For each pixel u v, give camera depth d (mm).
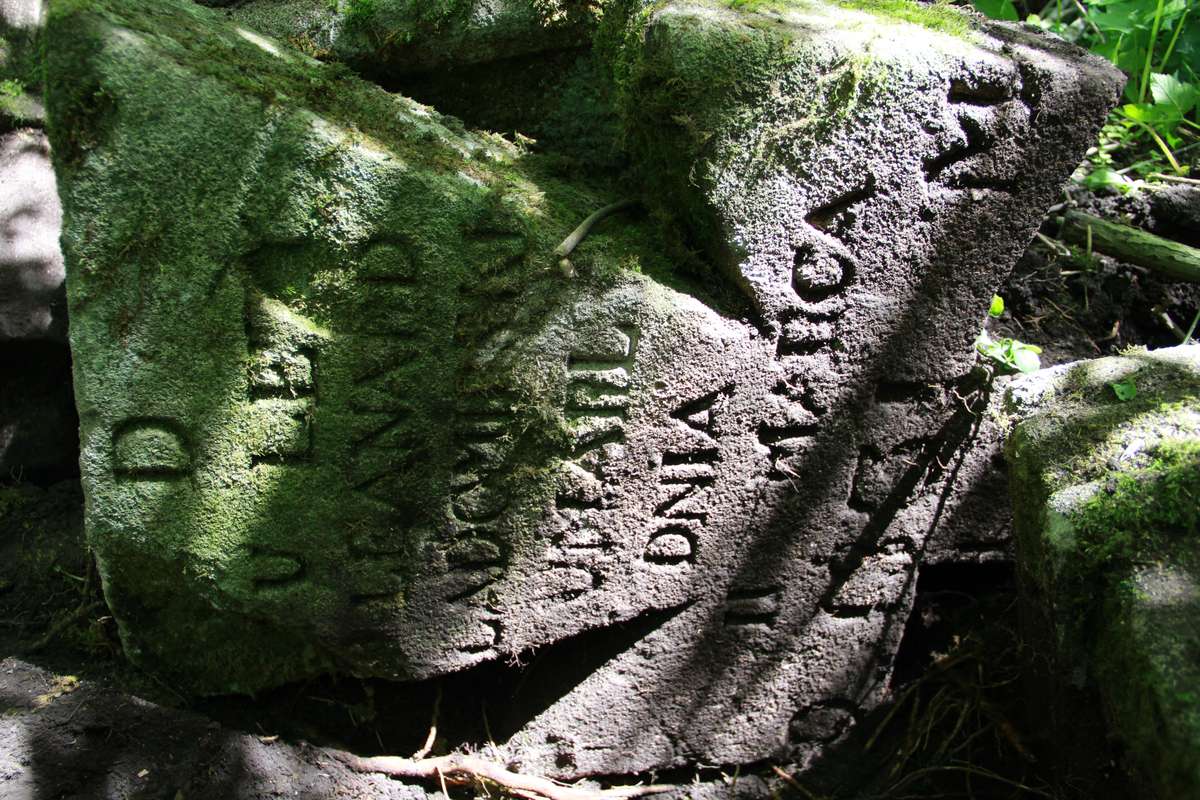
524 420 1180
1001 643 1473
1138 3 1735
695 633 1327
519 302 1162
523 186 1202
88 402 1137
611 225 1211
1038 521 1169
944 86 1196
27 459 1500
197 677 1257
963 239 1267
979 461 1385
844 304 1245
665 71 1147
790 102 1155
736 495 1273
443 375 1160
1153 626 1054
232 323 1130
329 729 1308
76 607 1360
